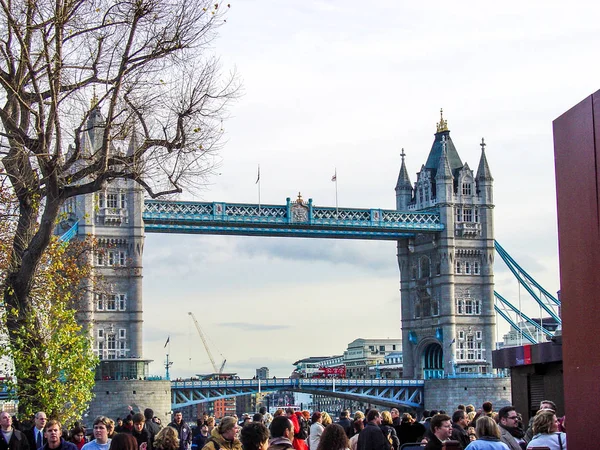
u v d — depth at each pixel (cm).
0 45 4053
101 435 2931
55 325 4275
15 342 4056
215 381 18088
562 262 2055
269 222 17862
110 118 4212
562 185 2055
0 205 4738
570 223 2016
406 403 19825
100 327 16975
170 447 2547
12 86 4056
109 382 16150
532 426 2984
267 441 2155
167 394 16550
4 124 4097
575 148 1991
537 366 6288
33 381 4134
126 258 17150
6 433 3409
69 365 4141
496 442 2531
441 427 2809
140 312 17200
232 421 2586
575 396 1995
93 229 16988
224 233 17738
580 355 1973
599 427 1889
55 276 4788
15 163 4162
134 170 4334
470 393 19300
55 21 3981
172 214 17425
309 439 3800
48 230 4147
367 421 3459
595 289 1908
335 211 18600
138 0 4141
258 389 18538
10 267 4341
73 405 4162
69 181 4241
